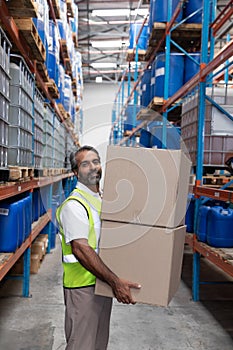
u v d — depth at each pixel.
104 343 2.27
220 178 4.45
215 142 4.30
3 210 3.04
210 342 3.13
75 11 9.27
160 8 5.42
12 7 2.80
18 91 3.17
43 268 5.30
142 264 1.83
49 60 5.31
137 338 3.16
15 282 4.59
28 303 3.92
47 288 4.43
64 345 2.99
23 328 3.30
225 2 9.08
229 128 4.31
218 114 4.30
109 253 1.87
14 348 2.92
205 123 4.30
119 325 3.42
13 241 3.06
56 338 3.11
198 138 4.10
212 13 5.17
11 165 3.18
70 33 8.09
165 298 1.81
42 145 4.93
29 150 3.80
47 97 5.47
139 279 1.84
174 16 4.98
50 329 3.28
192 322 3.54
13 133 3.18
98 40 14.30
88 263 1.88
